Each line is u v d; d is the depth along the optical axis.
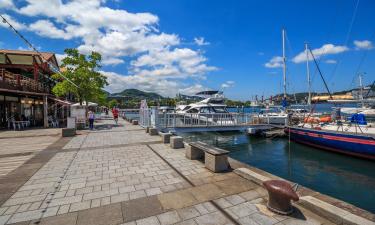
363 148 13.34
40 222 3.71
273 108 34.09
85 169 6.70
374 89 21.56
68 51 21.00
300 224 3.57
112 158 8.03
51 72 26.06
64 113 33.47
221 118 21.27
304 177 11.20
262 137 22.20
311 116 22.45
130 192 4.91
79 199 4.58
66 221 3.74
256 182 5.35
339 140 14.80
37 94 20.64
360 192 9.24
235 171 6.14
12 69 23.81
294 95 32.50
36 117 25.22
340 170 12.20
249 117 24.64
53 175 6.14
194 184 5.33
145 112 20.88
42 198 4.64
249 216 3.83
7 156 8.43
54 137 13.63
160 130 16.88
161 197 4.62
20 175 6.14
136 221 3.71
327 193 9.19
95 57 22.06
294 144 19.06
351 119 16.31
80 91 21.53
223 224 3.61
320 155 15.44
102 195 4.77
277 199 3.91
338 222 3.56
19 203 4.42
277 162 14.13
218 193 4.79
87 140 12.27
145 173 6.25
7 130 18.12
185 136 24.17
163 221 3.70
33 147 10.24
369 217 3.50
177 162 7.36
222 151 6.42
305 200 4.13
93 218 3.82
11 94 20.61
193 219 3.76
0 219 3.81
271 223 3.62
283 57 28.30
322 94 27.84
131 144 10.87
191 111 25.34
